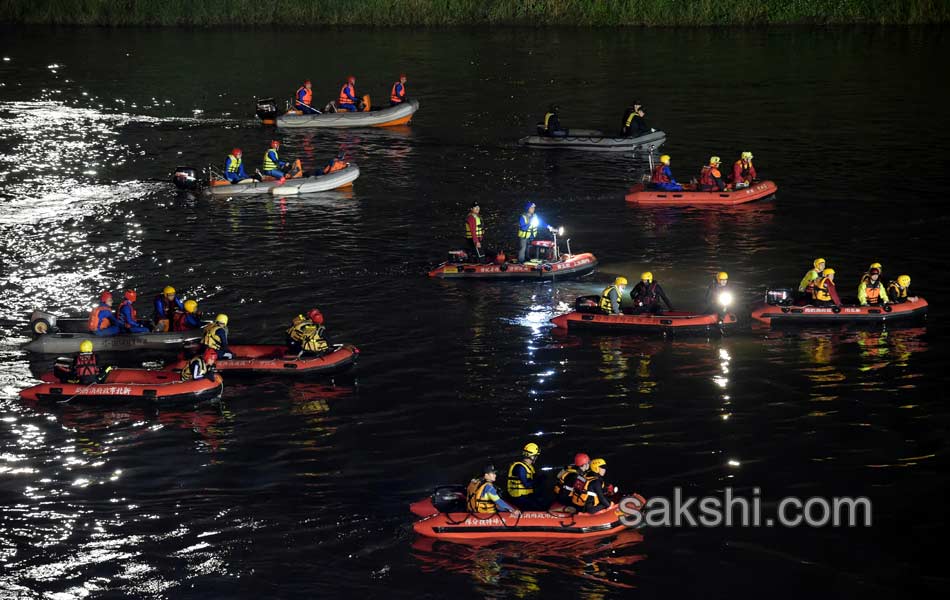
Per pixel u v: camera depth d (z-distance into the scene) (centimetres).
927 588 1719
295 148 5297
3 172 4744
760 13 9475
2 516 1941
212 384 2458
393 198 4369
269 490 2033
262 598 1692
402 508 1962
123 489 2042
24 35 8962
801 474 2075
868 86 6738
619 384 2516
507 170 4862
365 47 8312
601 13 9475
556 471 2084
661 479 2059
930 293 3147
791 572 1761
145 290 3225
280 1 9456
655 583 1730
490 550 1823
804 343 2773
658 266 3450
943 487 2023
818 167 4800
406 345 2775
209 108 6219
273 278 3331
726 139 5403
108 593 1709
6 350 2767
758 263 3469
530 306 3078
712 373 2577
